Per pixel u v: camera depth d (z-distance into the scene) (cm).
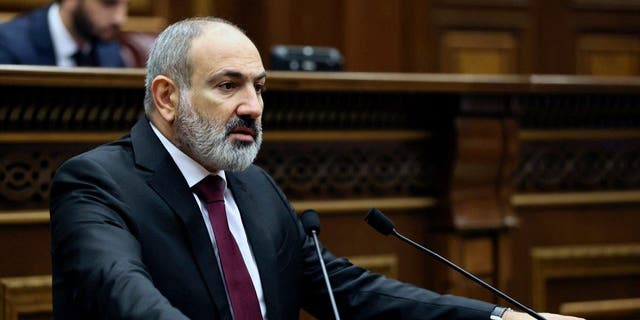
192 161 761
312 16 1898
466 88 1143
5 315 989
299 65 1276
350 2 1914
